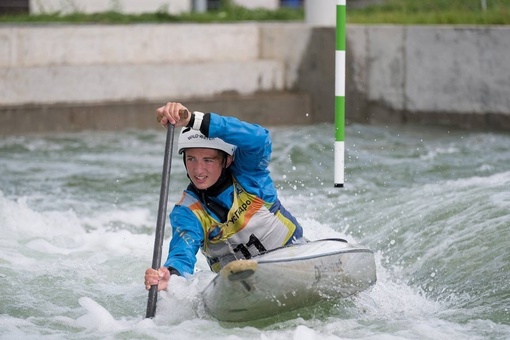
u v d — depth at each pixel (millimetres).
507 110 35969
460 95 37312
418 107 38625
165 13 51594
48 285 17141
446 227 19891
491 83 36312
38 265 18500
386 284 17609
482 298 16484
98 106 38312
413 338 13992
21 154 33031
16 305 15961
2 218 22797
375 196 24328
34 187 27484
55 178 28766
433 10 45500
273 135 36719
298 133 37125
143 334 13953
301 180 27828
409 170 28609
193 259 14844
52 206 25000
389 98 39438
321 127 39094
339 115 18094
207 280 14695
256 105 40750
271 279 13852
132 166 30703
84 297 15312
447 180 26750
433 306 16344
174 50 41281
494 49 36094
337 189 25922
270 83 42125
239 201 14945
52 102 37875
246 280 13625
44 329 14609
